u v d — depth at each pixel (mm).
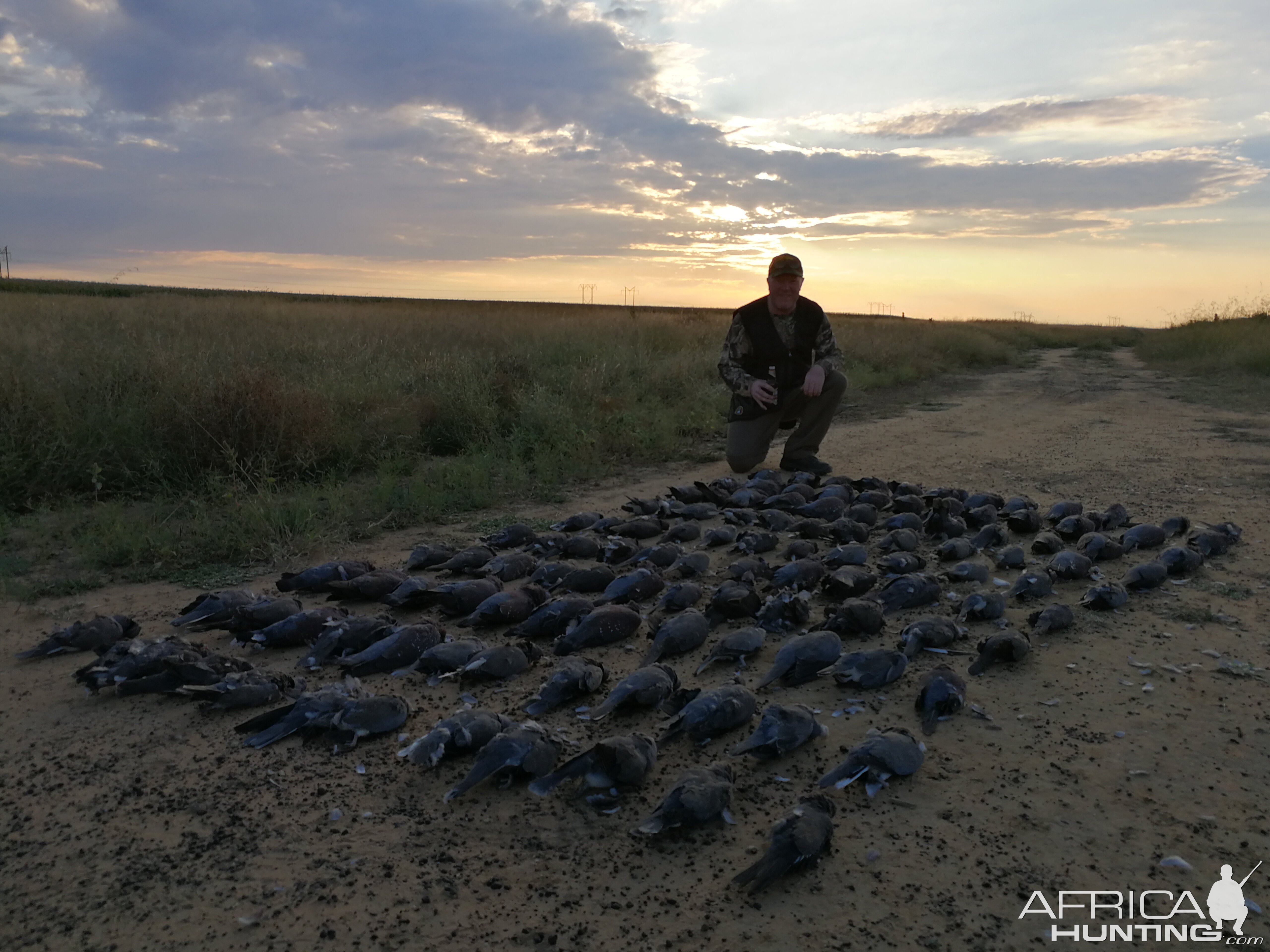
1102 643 5070
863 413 15609
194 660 4574
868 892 3016
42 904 2996
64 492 8516
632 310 41281
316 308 28469
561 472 10109
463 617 5613
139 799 3625
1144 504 8242
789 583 5938
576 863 3199
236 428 9336
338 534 7445
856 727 4184
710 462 11008
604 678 4621
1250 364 20953
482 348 17969
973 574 6117
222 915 2934
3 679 4770
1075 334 47781
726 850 3258
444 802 3596
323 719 4090
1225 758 3805
